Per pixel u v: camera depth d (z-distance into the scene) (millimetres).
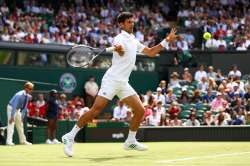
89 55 8898
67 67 23328
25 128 16609
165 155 8469
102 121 18000
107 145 13258
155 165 6555
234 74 22875
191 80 23188
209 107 20438
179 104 20766
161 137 17109
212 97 21297
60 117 19547
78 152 9531
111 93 8445
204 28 26688
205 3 29625
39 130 17438
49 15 27688
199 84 22422
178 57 25172
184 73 23375
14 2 27531
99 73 23812
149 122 18828
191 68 24422
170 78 24031
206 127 16719
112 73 8461
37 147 12156
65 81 23250
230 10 29312
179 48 25625
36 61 22984
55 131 17344
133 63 8570
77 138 17781
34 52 22922
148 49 8742
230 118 19125
